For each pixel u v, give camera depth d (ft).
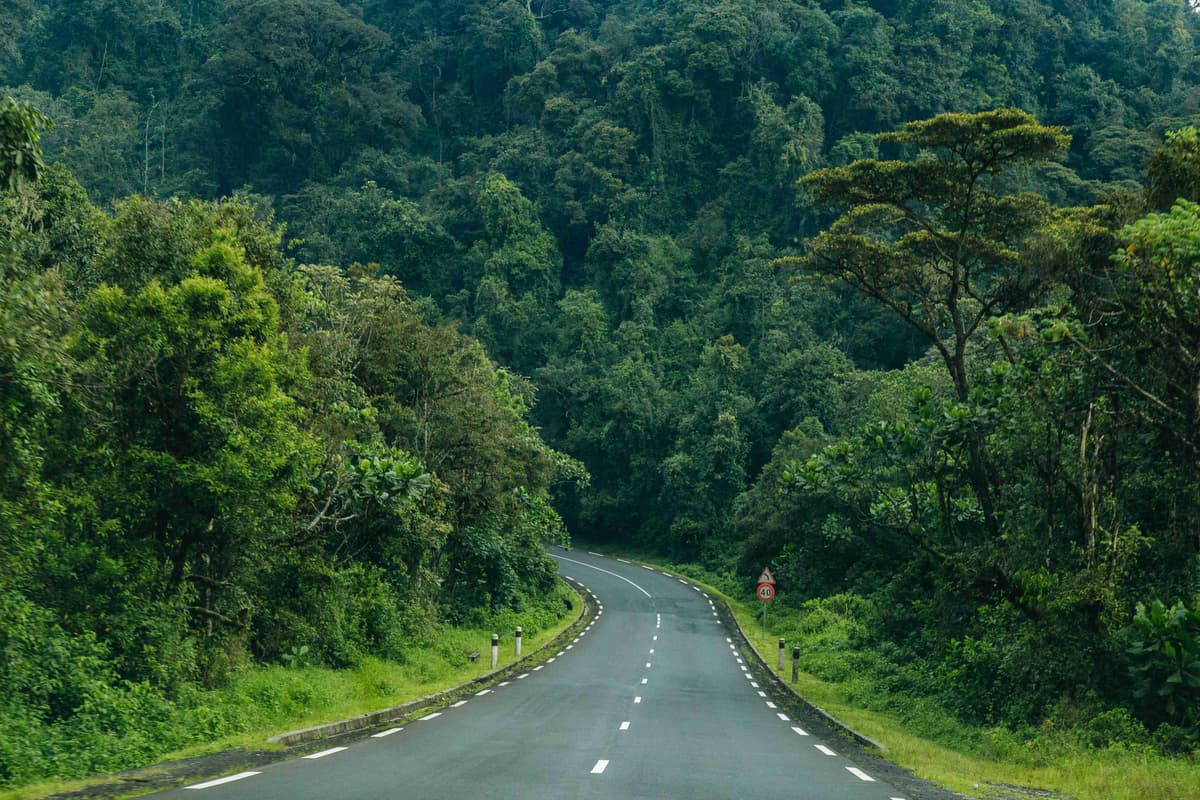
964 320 123.34
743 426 266.57
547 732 52.75
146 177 353.51
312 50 391.24
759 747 49.85
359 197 343.05
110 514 57.77
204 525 59.82
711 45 360.28
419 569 98.68
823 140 342.64
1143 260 52.85
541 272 341.21
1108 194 61.46
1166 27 362.53
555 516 165.17
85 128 339.98
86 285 69.56
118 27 399.85
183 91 390.83
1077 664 57.21
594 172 355.56
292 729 49.01
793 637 140.56
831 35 353.51
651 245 344.49
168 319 56.44
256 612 73.92
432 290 335.26
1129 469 61.00
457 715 61.31
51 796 30.19
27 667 44.34
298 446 62.28
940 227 88.22
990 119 73.72
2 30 189.26
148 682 50.83
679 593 215.10
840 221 84.69
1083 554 59.36
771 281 309.42
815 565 159.63
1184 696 52.31
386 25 462.19
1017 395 62.44
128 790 31.48
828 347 265.34
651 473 290.56
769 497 178.81
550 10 453.17
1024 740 55.72
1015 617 67.72
